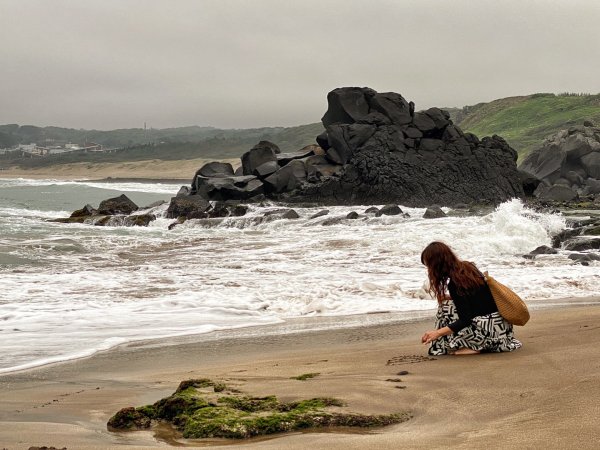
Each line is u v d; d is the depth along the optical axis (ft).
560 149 220.02
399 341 26.37
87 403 16.94
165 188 264.31
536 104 586.04
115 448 12.30
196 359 24.03
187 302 37.11
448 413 14.05
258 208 107.24
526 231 66.33
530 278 45.73
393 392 15.93
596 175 217.15
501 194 133.18
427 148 132.98
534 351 20.11
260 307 36.35
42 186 261.24
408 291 40.60
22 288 41.91
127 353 25.36
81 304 36.55
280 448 11.88
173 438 13.28
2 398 17.81
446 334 20.80
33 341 27.43
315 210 110.63
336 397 15.52
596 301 37.24
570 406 13.35
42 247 63.16
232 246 68.69
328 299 38.52
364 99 137.39
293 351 25.05
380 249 63.36
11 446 12.44
